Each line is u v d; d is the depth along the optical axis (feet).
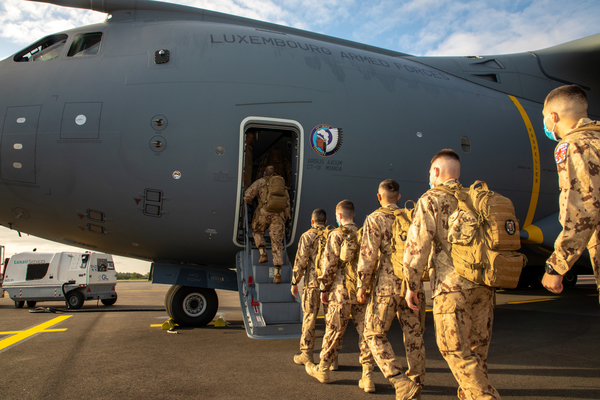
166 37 17.92
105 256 37.09
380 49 24.09
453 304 6.40
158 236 17.29
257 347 14.87
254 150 24.49
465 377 6.22
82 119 16.11
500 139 21.38
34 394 9.39
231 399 9.10
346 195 17.95
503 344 15.03
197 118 16.42
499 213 6.11
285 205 15.58
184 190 16.37
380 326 8.57
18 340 16.55
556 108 6.21
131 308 32.04
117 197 16.33
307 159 17.31
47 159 16.01
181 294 19.31
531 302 30.01
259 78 17.42
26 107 16.42
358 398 9.19
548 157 22.65
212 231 17.19
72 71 17.02
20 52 18.33
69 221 17.10
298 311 15.29
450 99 21.13
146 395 9.34
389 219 9.00
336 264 10.11
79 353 13.85
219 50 17.81
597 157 5.35
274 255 15.62
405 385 8.04
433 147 19.49
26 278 34.94
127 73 16.81
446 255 6.73
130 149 16.05
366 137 18.25
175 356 13.37
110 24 18.75
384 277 8.77
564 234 5.42
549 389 9.85
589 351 13.88
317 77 18.39
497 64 24.63
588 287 45.68
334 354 10.43
